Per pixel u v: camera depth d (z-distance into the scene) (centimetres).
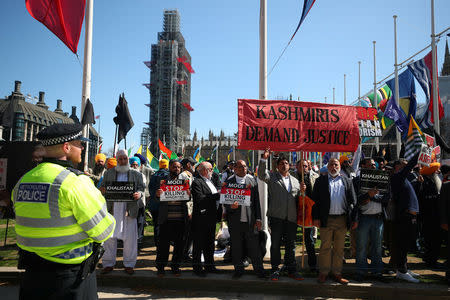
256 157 7888
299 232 1027
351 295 506
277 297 503
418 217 748
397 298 494
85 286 231
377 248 547
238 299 489
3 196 718
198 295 504
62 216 219
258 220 566
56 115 10144
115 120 821
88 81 770
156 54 12250
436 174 656
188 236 676
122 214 565
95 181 791
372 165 648
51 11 697
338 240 535
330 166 557
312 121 631
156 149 11494
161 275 540
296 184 592
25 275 221
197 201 569
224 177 856
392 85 1803
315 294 511
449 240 530
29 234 217
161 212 562
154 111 11869
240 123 612
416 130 717
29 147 722
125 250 563
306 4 709
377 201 545
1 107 8219
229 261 653
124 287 537
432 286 507
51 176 223
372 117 874
